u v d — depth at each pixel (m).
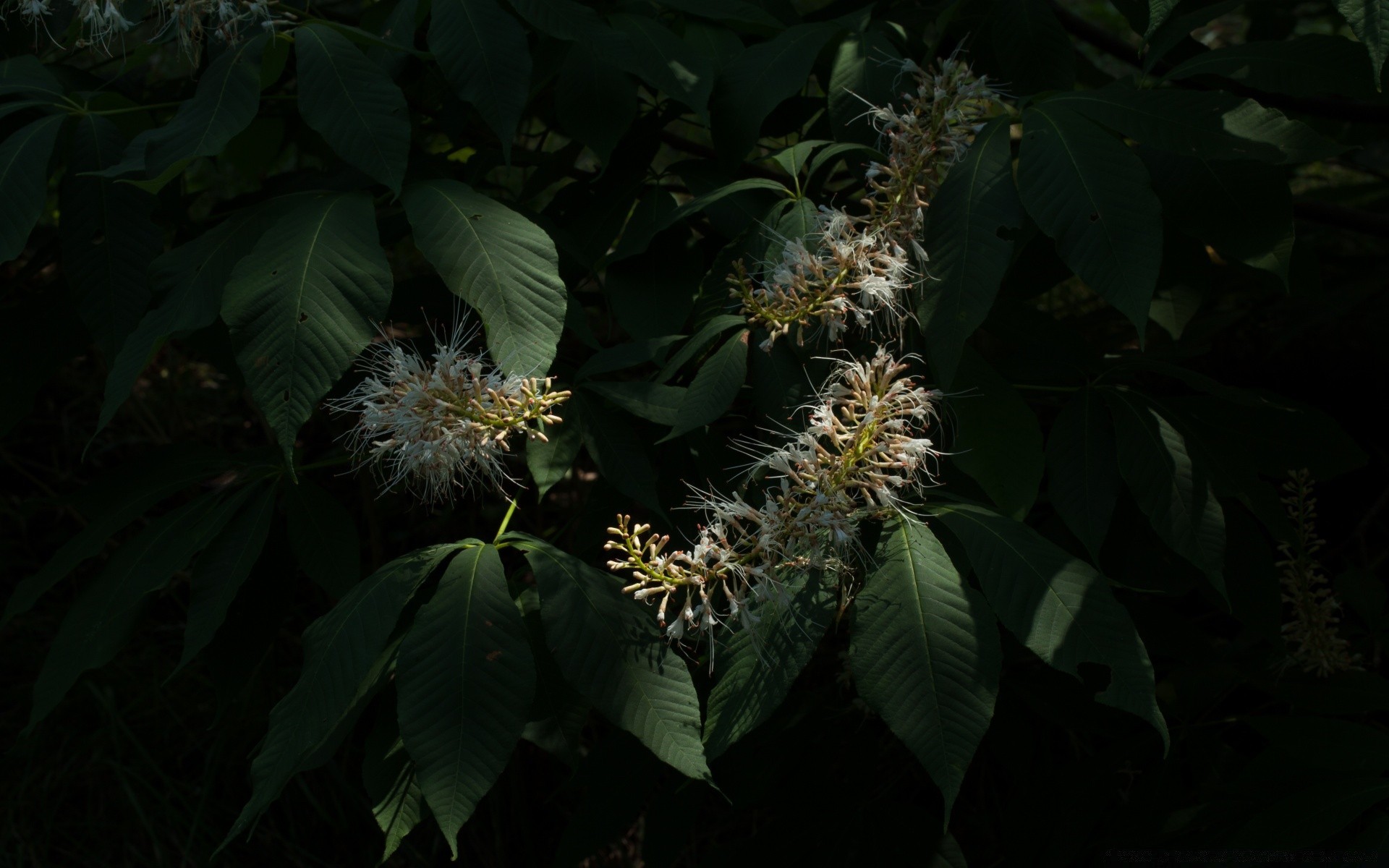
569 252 1.72
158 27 1.64
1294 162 1.33
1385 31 1.25
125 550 1.61
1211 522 1.52
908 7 2.10
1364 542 2.59
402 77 1.83
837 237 1.42
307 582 2.87
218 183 3.61
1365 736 1.63
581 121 1.70
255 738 2.59
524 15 1.56
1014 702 1.96
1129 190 1.34
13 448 3.21
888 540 1.34
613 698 1.26
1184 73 1.56
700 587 1.26
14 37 1.85
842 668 2.17
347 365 1.29
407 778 1.41
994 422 1.47
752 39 2.07
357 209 1.39
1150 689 1.22
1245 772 1.69
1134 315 1.29
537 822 2.51
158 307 1.44
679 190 2.07
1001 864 2.12
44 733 2.61
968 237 1.36
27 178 1.47
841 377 1.43
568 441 1.51
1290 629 1.83
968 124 1.47
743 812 2.48
